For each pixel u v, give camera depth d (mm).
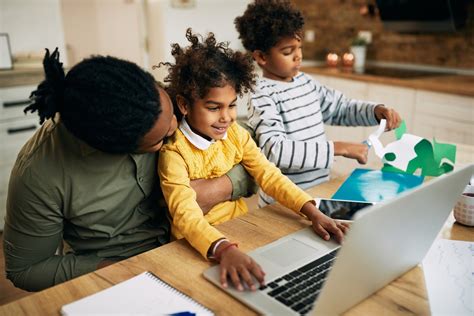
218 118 1006
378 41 3752
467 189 1019
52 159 906
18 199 901
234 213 1171
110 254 1041
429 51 3367
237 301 701
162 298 707
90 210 962
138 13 4398
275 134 1352
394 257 706
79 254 1045
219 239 834
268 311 662
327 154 1269
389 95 3039
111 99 745
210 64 970
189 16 4062
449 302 703
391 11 3396
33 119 2648
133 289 732
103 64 783
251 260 768
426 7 3102
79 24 4676
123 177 981
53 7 3053
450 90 2629
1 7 2846
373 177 1235
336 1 3965
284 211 1054
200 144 1051
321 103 1643
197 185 1067
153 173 1039
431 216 726
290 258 819
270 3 1430
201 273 785
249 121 1428
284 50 1418
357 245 587
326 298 609
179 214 919
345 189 1150
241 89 1057
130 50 4633
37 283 932
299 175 1493
